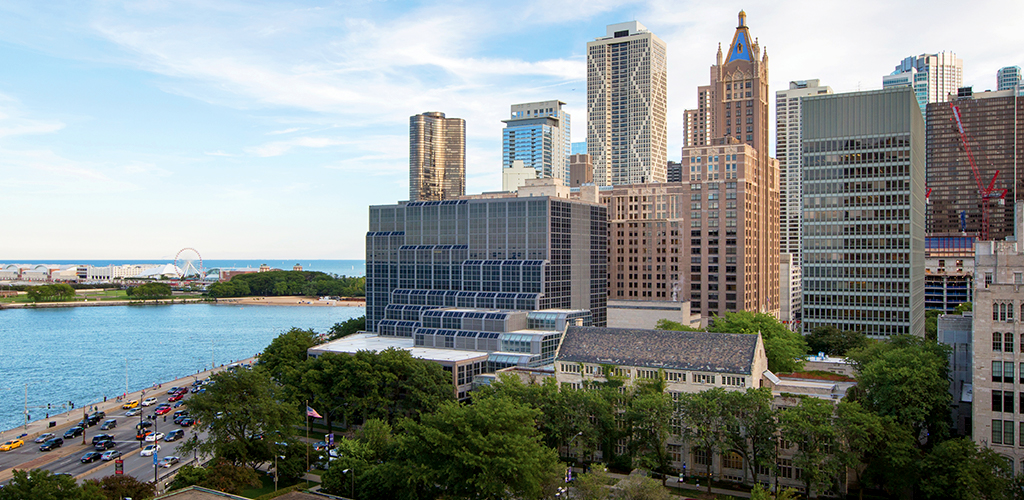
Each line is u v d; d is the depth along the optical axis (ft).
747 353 497.46
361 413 580.71
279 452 466.70
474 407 407.85
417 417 577.43
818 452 421.59
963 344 495.00
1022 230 507.71
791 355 605.73
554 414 484.74
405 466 394.52
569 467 485.97
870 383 469.98
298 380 613.52
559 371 560.61
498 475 374.43
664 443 488.85
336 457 481.87
